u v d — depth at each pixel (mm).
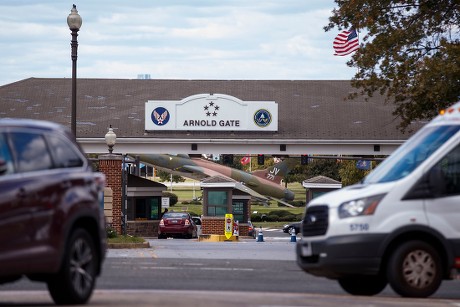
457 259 15383
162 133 66375
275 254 29359
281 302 13984
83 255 13195
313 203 15945
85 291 13188
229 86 74062
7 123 12484
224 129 66188
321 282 19250
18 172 12227
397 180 15562
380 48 39125
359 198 15406
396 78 38844
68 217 12711
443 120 16312
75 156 13422
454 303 14570
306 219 15914
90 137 66062
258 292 16312
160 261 24750
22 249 12008
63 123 68062
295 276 20531
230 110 66250
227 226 57531
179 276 19781
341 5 41312
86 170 13492
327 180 60344
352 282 16875
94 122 68188
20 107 70875
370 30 39906
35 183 12336
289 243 42125
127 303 13297
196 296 14625
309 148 66312
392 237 15234
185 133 66375
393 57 38875
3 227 11750
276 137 66000
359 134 66688
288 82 75062
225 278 19594
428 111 39938
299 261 16141
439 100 37812
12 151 12273
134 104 71250
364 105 70875
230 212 60938
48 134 13062
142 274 20141
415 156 16000
